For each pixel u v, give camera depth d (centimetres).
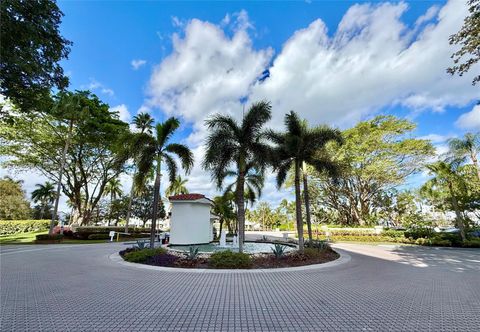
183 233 1777
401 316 444
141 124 2961
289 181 3089
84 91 2741
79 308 475
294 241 2238
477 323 412
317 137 1384
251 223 7838
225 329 384
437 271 914
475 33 878
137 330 377
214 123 1252
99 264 1002
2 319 414
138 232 3472
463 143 1962
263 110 1252
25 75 1174
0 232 3178
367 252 1566
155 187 1346
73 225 3062
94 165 3216
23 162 2669
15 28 1036
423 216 3139
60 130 2594
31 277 742
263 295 588
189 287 664
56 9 1189
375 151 2838
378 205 3403
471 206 2208
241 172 1246
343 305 508
